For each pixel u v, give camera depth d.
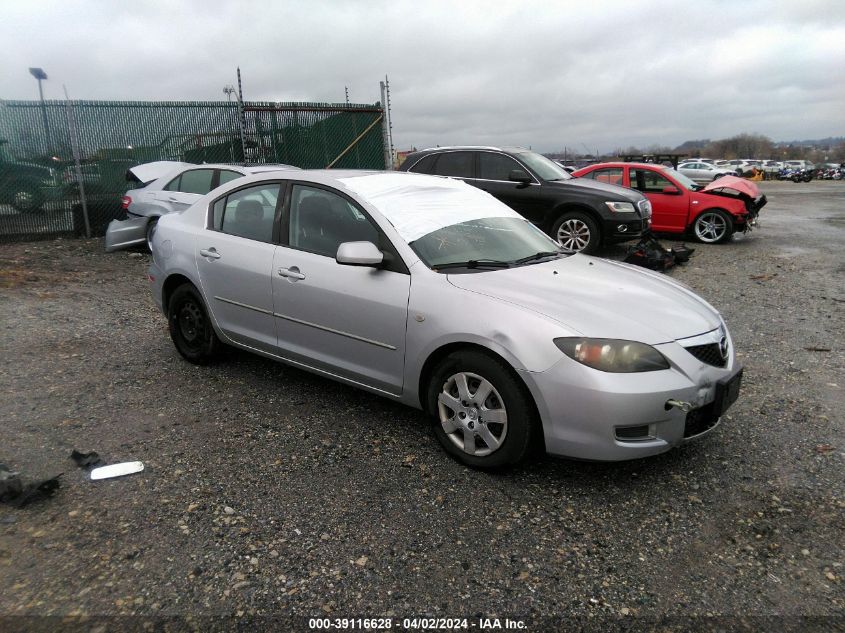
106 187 11.80
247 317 4.39
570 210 9.47
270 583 2.51
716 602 2.46
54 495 3.09
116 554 2.66
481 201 4.51
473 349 3.29
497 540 2.82
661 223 12.19
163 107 12.03
